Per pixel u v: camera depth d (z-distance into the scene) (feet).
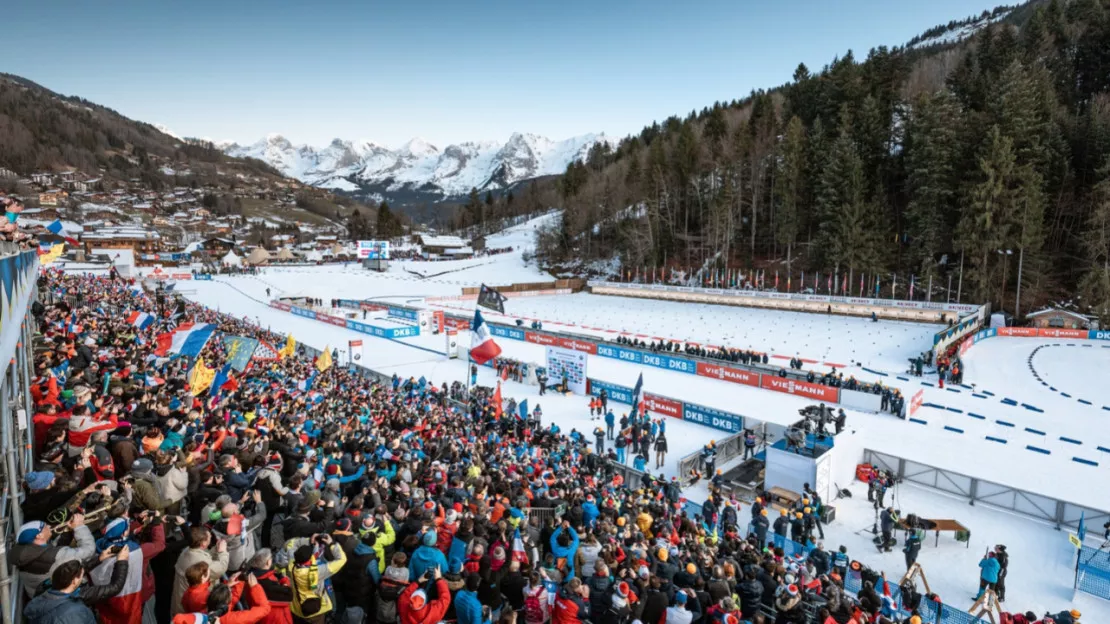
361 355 143.95
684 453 81.76
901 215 232.73
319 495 30.09
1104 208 177.58
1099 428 90.07
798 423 71.36
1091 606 47.14
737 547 40.11
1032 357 137.69
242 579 20.77
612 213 358.64
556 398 111.24
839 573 45.73
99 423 29.53
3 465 21.84
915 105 231.09
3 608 18.48
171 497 27.89
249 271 325.83
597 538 34.42
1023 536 58.18
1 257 23.40
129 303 133.39
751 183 282.97
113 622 19.29
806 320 188.14
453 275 339.16
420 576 25.38
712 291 230.48
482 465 51.98
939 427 90.94
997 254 190.08
